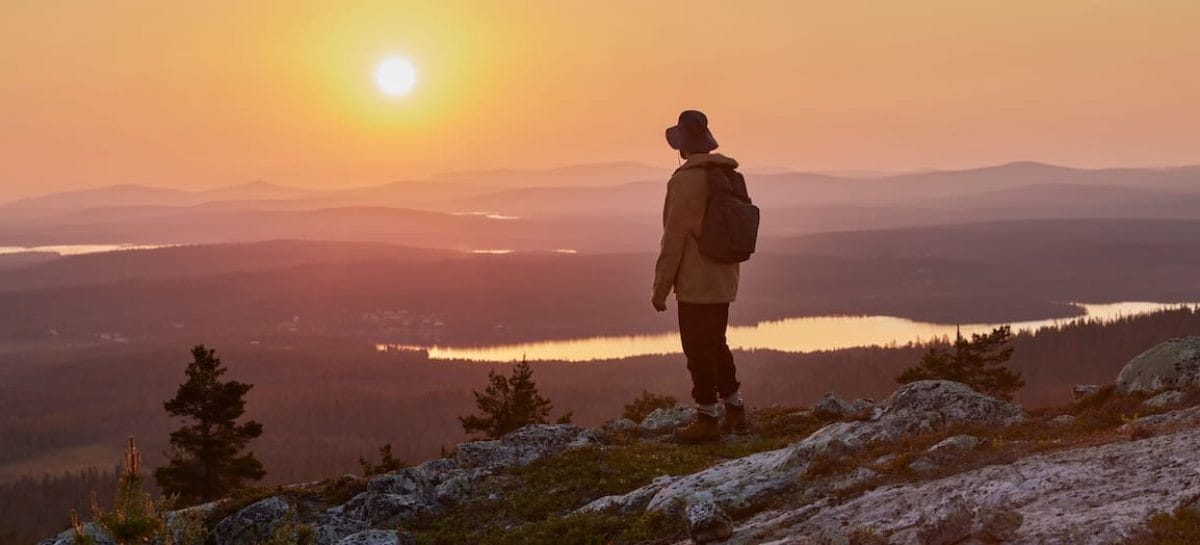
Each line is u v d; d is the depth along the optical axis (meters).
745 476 9.87
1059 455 7.80
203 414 47.03
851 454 9.80
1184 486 6.29
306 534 9.47
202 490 46.66
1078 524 6.18
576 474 12.25
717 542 8.27
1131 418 9.61
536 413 55.53
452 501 12.04
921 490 7.91
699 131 12.08
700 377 13.08
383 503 11.73
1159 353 11.59
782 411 16.27
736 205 11.77
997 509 6.61
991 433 9.53
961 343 53.88
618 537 9.38
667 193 12.09
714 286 12.23
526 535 10.21
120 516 7.16
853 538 7.08
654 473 11.87
